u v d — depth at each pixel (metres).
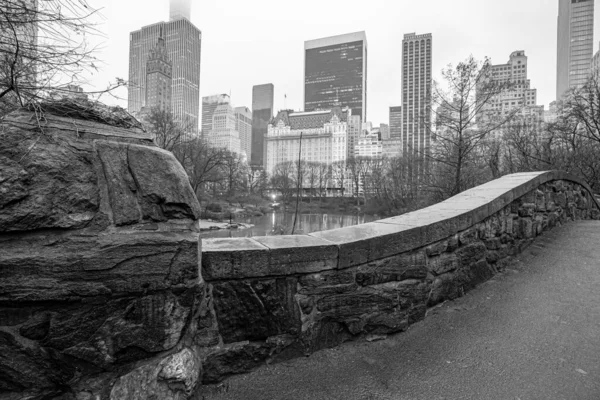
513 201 4.97
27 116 1.72
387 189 38.75
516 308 3.37
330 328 2.59
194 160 40.31
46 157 1.63
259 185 93.88
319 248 2.47
